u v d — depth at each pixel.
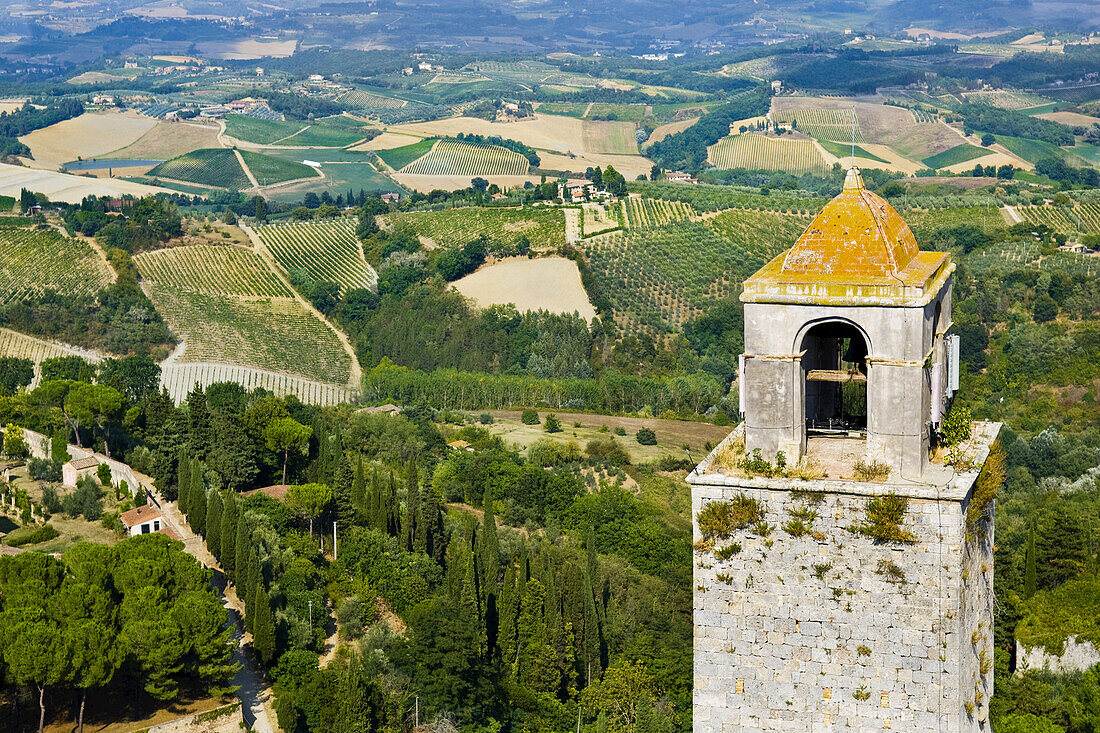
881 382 31.66
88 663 84.50
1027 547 110.38
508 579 105.81
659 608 115.56
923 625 31.23
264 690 96.81
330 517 126.31
